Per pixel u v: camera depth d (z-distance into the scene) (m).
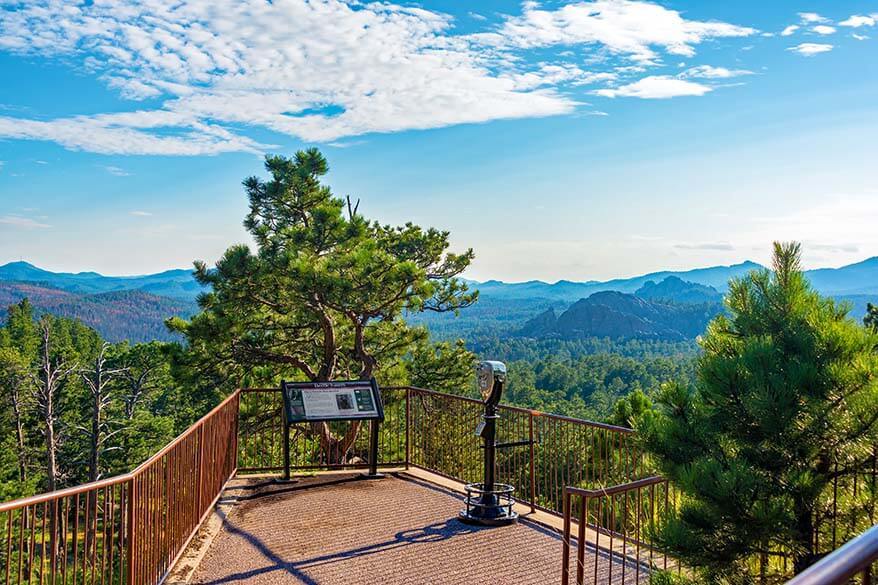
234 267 14.40
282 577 5.79
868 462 4.25
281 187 17.75
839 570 1.30
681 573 4.84
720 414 4.48
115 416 40.41
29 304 90.06
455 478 9.01
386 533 6.89
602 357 193.38
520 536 6.78
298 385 9.05
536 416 7.60
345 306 15.25
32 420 39.47
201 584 5.65
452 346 22.59
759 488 4.13
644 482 4.78
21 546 4.05
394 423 16.52
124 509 4.79
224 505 7.80
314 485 8.70
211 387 17.30
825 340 4.37
